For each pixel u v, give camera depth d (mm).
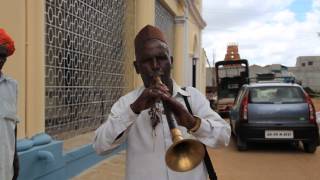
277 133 9812
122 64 10180
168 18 16125
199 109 2641
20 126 4973
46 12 6047
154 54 2498
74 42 7199
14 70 4836
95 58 8281
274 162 8953
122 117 2406
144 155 2494
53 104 6512
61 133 6875
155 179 2457
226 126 2598
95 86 8312
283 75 30422
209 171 2592
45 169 5438
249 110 9961
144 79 2551
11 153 3348
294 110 9812
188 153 2283
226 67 24578
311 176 7617
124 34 10336
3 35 3359
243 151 10305
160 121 2500
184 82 17547
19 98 4938
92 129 8141
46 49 6141
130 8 10492
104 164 7586
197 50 23672
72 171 6461
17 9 4883
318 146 10984
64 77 6859
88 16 7832
